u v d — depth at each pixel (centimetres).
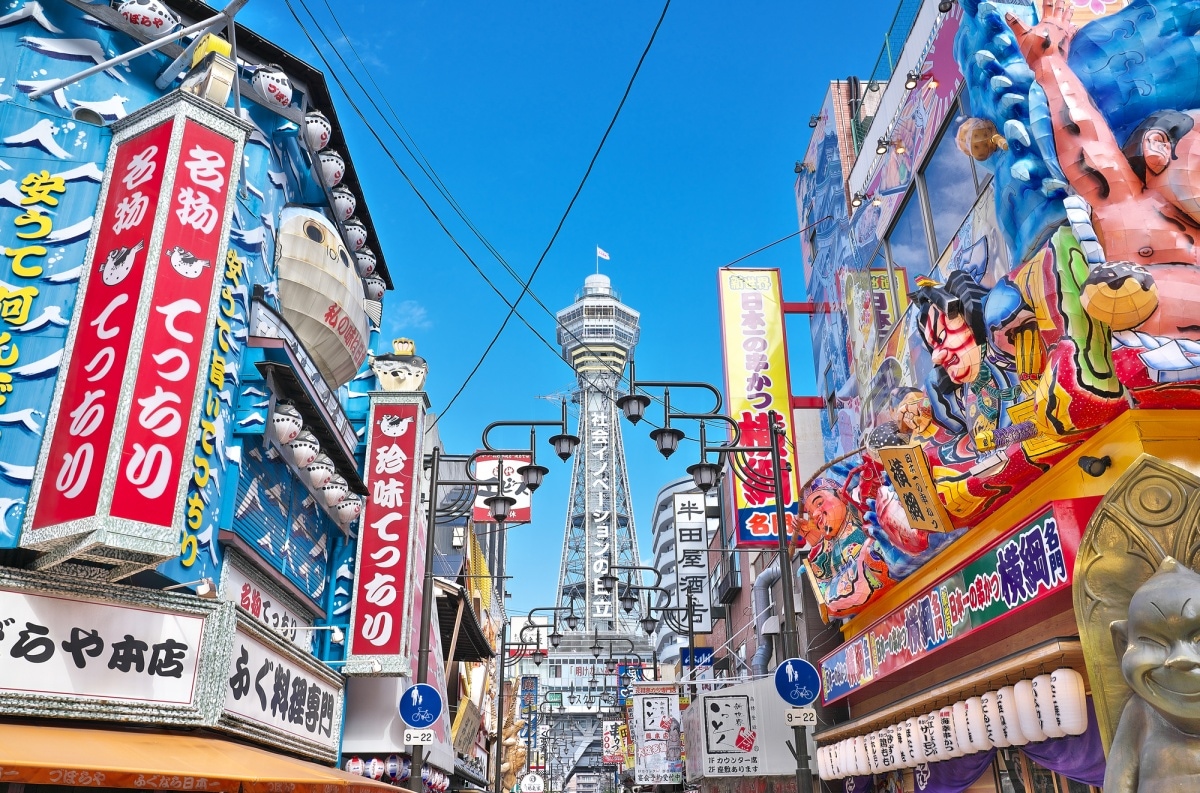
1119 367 891
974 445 1242
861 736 1702
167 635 1068
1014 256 1122
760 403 2283
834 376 2192
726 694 2389
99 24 1242
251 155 1481
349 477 1767
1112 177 961
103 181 1120
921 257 1603
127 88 1251
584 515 18525
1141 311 888
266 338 1352
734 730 2347
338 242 1736
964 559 1225
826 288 2262
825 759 1917
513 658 5116
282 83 1546
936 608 1327
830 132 2244
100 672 1000
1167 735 768
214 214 1095
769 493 2208
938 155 1524
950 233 1464
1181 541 836
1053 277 972
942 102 1490
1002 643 1341
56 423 995
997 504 1228
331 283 1672
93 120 1211
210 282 1070
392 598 1789
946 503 1236
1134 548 857
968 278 1237
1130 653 787
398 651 1747
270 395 1343
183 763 948
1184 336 885
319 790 1190
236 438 1294
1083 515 965
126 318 1010
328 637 1786
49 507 958
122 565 1011
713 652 4175
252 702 1256
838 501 1808
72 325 1039
